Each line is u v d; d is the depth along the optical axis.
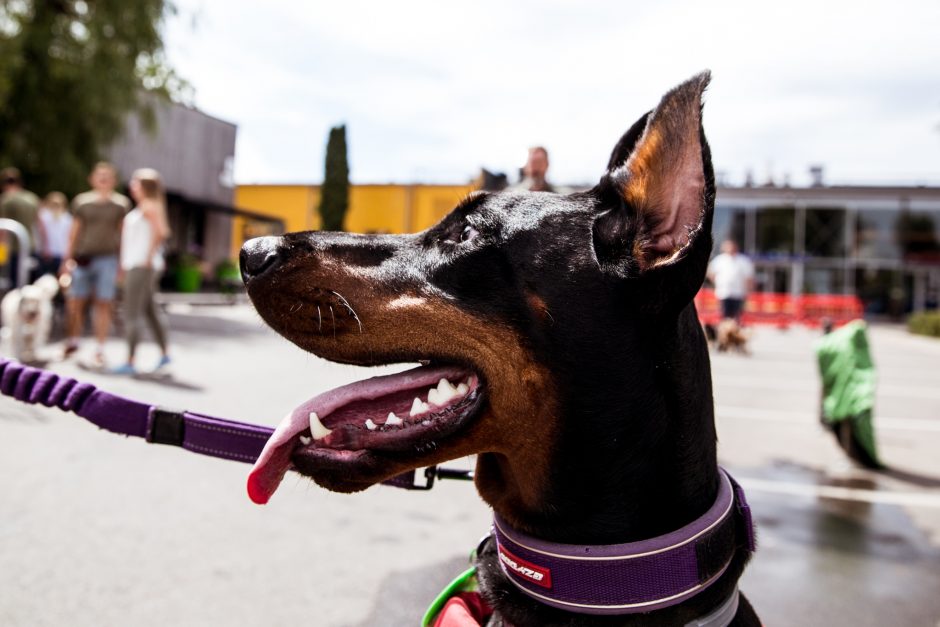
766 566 3.62
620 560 1.54
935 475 5.39
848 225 32.28
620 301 1.61
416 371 1.78
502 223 1.72
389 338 1.74
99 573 3.13
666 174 1.64
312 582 3.18
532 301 1.65
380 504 4.23
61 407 1.87
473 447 1.69
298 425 1.67
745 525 1.73
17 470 4.27
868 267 32.34
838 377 5.79
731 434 6.55
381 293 1.76
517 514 1.73
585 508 1.63
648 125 1.68
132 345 7.32
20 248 7.56
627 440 1.61
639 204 1.64
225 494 4.15
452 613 1.68
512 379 1.65
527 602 1.64
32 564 3.16
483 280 1.71
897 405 8.67
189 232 28.55
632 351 1.61
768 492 4.86
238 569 3.26
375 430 1.68
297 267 1.76
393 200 32.31
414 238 1.86
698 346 1.70
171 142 27.00
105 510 3.79
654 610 1.55
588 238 1.66
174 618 2.81
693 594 1.56
